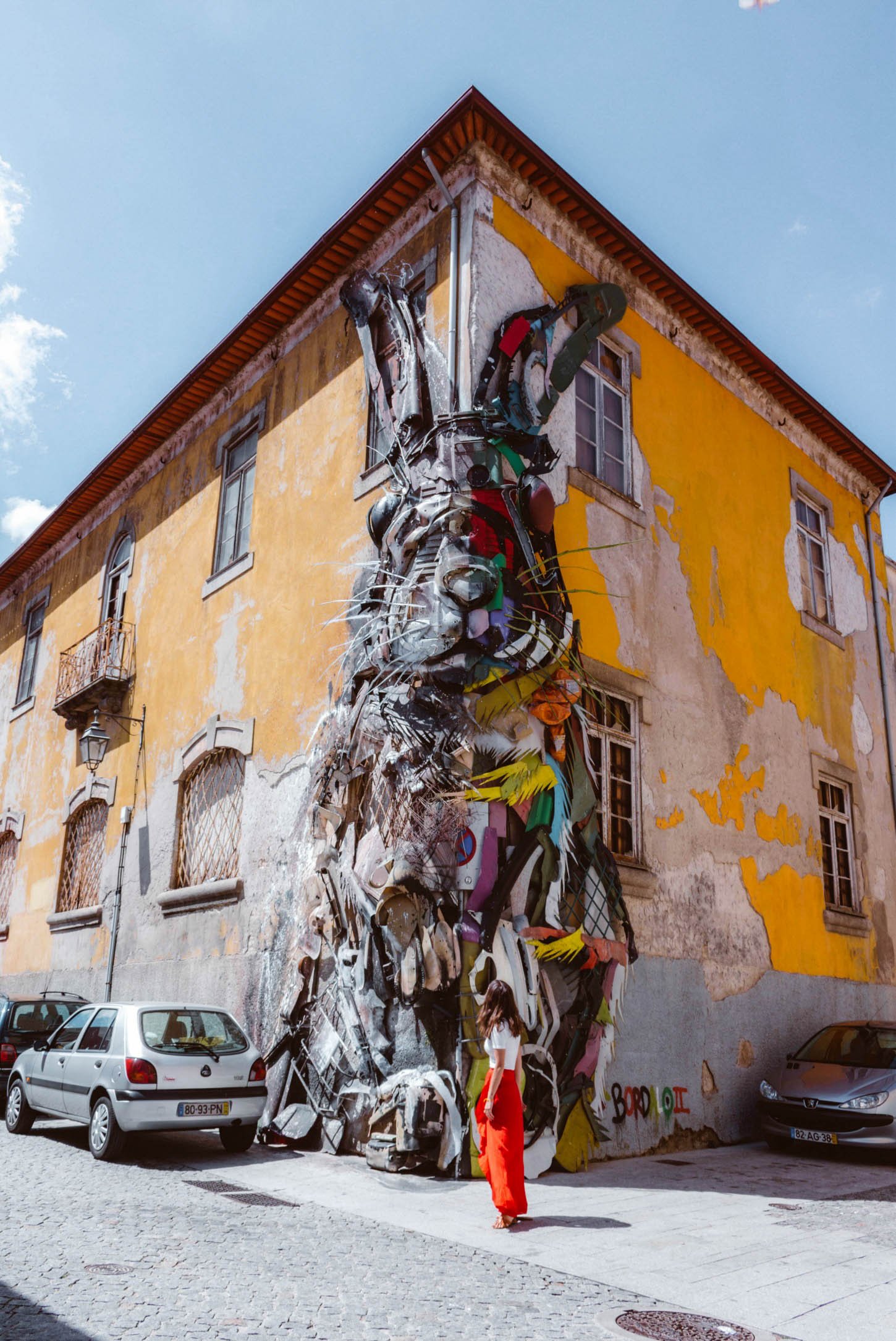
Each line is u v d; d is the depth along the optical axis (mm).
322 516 12508
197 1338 4383
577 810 9906
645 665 11719
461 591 9516
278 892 11648
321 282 13336
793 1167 9672
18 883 19172
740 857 12547
